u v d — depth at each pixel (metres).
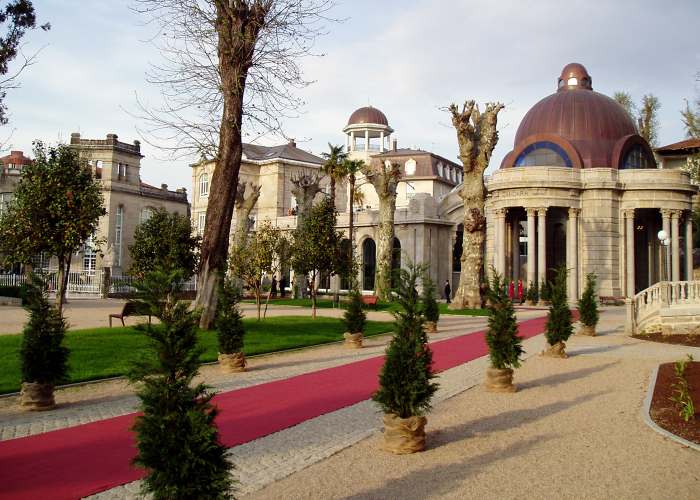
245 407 10.27
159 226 37.12
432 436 8.54
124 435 8.41
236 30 19.02
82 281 45.19
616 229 40.69
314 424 9.16
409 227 51.16
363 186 72.19
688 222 41.16
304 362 15.47
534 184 39.59
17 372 12.59
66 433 8.52
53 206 23.53
